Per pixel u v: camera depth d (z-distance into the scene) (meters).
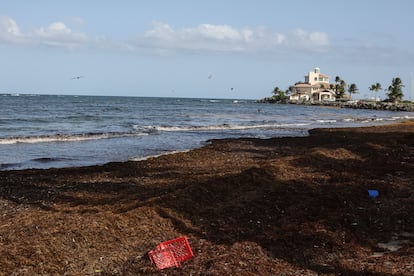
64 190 13.77
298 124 50.84
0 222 9.77
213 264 7.19
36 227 8.84
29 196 12.94
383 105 120.19
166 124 44.25
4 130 33.47
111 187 14.23
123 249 8.03
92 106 84.94
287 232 9.00
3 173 16.30
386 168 16.62
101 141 27.98
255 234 8.92
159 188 13.59
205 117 60.22
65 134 30.55
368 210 10.71
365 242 8.56
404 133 34.50
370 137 31.94
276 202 11.24
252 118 61.31
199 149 23.89
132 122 45.72
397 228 9.55
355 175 15.30
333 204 11.18
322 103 133.88
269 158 21.19
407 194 12.55
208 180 13.06
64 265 7.15
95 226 8.73
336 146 24.88
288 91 166.38
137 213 9.79
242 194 12.10
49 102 100.81
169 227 9.33
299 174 15.13
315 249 8.08
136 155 22.61
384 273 6.79
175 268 7.14
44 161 20.16
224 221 9.74
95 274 6.88
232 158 20.98
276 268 7.17
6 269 6.75
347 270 7.02
